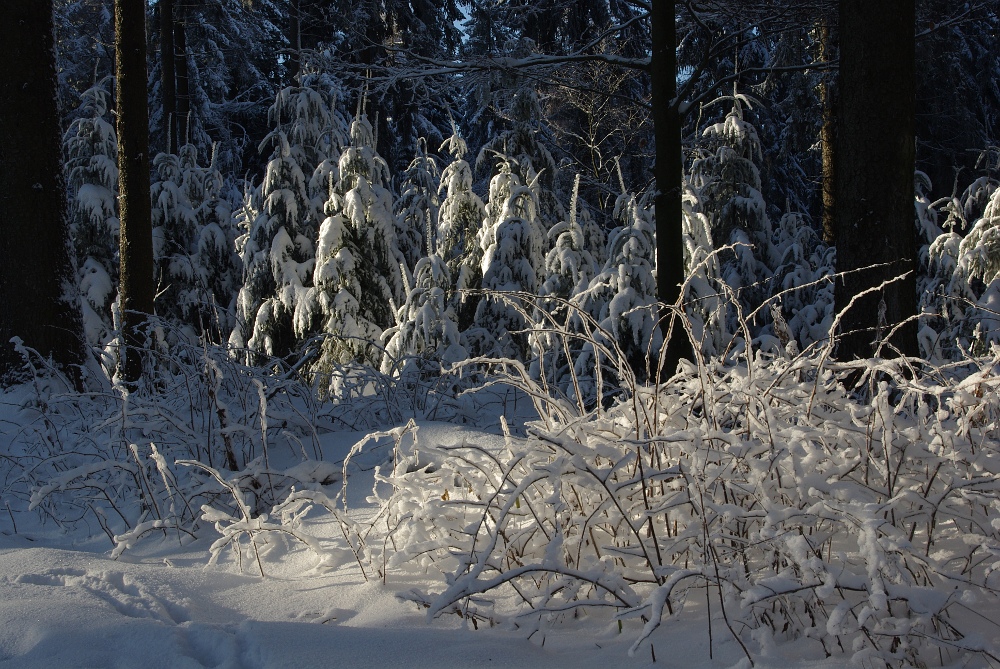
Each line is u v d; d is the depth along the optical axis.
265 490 4.29
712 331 7.31
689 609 2.60
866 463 2.77
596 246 11.78
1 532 4.35
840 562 2.61
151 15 20.98
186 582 3.11
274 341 10.87
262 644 2.38
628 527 2.92
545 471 2.63
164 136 21.88
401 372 6.68
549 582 2.72
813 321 10.89
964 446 2.69
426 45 11.56
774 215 23.78
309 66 10.18
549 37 18.47
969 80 24.53
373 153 10.77
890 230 5.44
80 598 2.82
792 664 2.18
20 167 7.23
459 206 10.94
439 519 3.07
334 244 10.23
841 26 5.64
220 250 13.27
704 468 2.59
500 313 9.48
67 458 5.12
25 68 7.29
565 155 21.33
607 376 6.98
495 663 2.27
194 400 5.46
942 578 2.49
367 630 2.51
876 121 5.45
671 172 7.38
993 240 9.42
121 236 8.51
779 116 24.45
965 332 8.45
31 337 7.19
